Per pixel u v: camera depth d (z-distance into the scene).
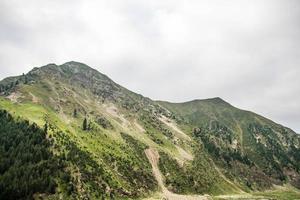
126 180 181.88
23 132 163.50
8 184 127.19
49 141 161.50
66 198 131.12
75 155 161.00
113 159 192.88
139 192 179.38
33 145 151.25
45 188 130.25
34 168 137.50
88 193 141.62
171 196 194.50
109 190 155.00
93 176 154.62
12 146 150.50
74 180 141.62
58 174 139.25
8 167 137.88
